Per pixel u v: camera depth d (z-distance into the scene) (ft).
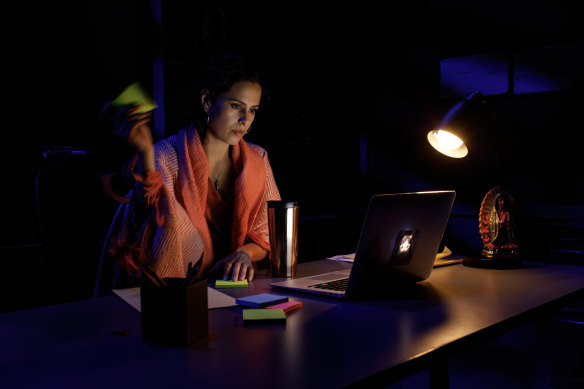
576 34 10.68
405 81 13.37
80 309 3.68
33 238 7.96
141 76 9.43
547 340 8.32
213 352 2.69
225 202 5.94
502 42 11.76
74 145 8.68
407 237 4.00
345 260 5.89
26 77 8.18
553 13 10.96
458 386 6.61
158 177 4.29
